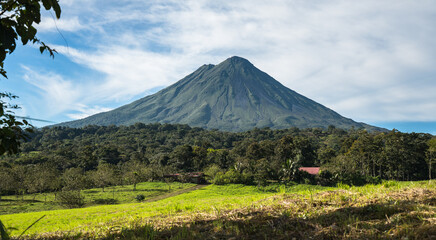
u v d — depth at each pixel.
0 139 2.99
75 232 5.52
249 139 152.75
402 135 72.06
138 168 76.50
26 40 3.12
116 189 61.28
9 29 2.97
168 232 4.35
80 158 94.12
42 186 55.84
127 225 5.48
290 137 91.94
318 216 4.19
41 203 47.22
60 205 43.72
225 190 50.59
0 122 3.00
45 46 3.22
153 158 102.88
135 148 144.12
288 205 5.27
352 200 5.14
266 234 3.69
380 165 73.06
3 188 51.75
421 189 5.14
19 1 2.97
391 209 4.02
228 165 86.38
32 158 88.06
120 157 111.69
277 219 4.32
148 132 196.12
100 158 103.69
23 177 56.12
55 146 136.50
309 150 88.69
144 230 4.57
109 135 191.12
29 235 6.05
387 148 71.31
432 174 71.38
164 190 58.62
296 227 3.86
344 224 3.68
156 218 6.07
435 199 4.30
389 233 3.20
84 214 18.25
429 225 3.14
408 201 4.40
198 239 3.82
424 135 78.06
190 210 7.26
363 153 76.31
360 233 3.30
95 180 60.72
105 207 24.88
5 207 43.00
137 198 44.69
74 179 56.91
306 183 53.84
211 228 4.28
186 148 94.00
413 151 70.44
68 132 189.75
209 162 93.06
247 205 6.22
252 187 52.53
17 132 3.13
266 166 59.91
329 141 151.50
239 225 4.27
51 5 2.91
